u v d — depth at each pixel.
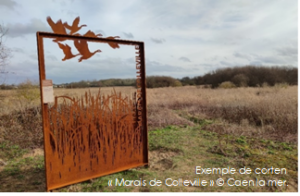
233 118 7.05
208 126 6.18
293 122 5.62
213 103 9.30
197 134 5.51
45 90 2.64
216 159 3.86
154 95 12.95
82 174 2.98
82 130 2.97
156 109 8.40
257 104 7.43
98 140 3.10
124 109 3.34
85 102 3.01
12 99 8.52
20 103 7.63
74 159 2.91
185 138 5.15
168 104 9.79
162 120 6.92
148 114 7.77
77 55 2.87
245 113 7.13
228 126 6.08
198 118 7.39
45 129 2.67
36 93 8.68
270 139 4.89
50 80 2.68
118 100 3.28
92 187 2.89
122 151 3.33
